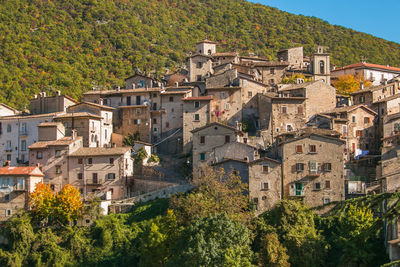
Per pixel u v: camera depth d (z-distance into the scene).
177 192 99.69
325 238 84.88
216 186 90.19
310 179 93.00
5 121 126.25
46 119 122.81
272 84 143.75
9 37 192.75
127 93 133.12
